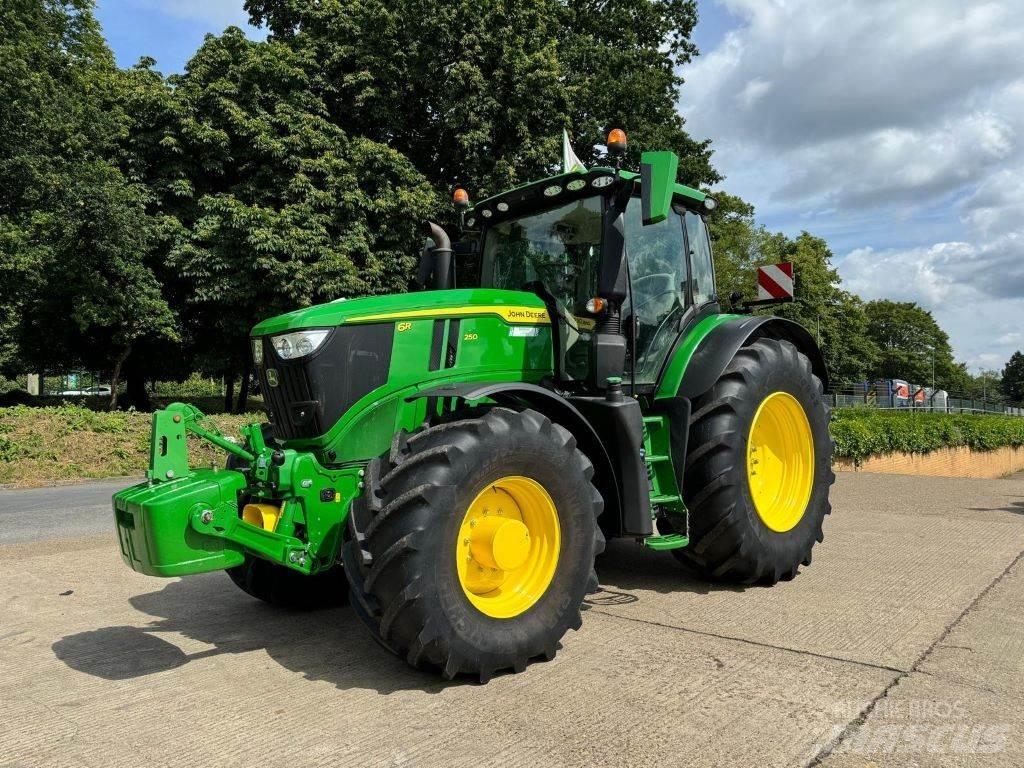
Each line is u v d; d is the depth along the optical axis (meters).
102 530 7.17
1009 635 3.63
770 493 5.00
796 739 2.59
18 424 12.19
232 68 16.73
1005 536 6.05
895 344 83.31
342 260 16.05
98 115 16.28
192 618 4.23
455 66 16.89
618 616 4.07
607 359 4.02
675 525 4.48
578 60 20.22
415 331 3.80
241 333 17.50
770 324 5.23
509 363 4.11
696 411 4.58
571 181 4.32
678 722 2.73
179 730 2.75
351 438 3.62
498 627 3.20
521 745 2.57
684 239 5.05
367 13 17.81
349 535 3.40
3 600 4.60
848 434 12.71
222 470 3.45
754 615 4.06
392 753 2.53
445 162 19.02
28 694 3.12
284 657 3.55
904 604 4.20
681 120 21.34
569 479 3.48
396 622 3.03
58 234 15.94
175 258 16.39
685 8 22.48
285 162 16.42
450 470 3.11
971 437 18.59
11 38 17.08
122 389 40.38
